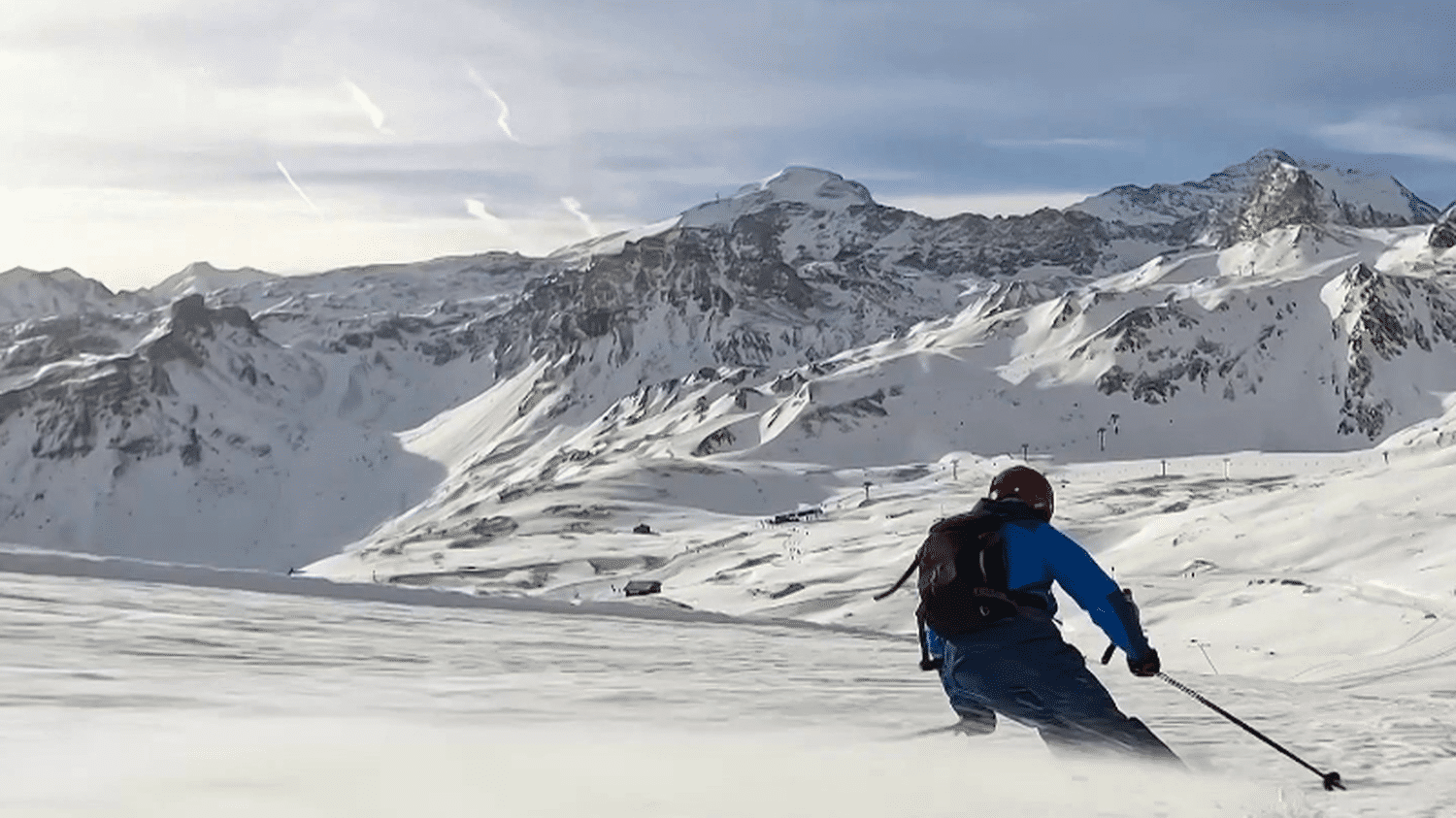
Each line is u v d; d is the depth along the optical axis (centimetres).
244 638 766
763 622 2003
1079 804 343
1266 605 10369
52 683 461
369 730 384
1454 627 8588
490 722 452
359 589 1448
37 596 888
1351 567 11712
